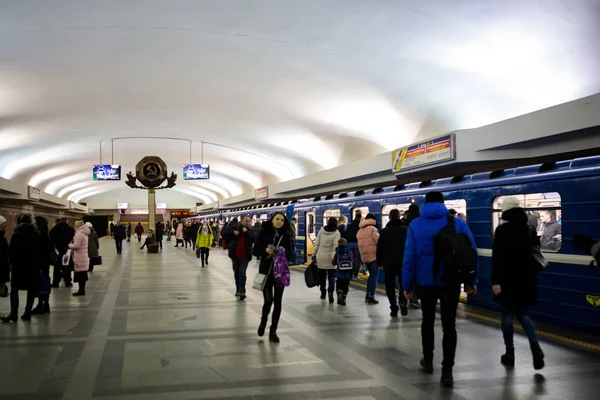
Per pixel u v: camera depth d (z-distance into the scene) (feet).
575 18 27.02
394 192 36.63
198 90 51.65
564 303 21.03
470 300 27.02
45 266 25.38
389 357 16.88
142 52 39.68
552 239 22.07
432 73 38.99
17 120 57.67
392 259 23.72
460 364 15.99
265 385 14.06
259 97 53.67
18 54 37.96
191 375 14.97
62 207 151.84
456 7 28.19
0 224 23.13
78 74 44.70
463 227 14.73
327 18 32.27
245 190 139.13
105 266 53.62
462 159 41.60
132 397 13.10
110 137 80.69
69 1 29.78
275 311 19.20
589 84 31.83
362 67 40.83
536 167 24.03
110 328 21.77
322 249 27.94
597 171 19.83
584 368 15.51
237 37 36.40
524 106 37.81
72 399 12.96
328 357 16.90
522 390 13.58
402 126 51.80
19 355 17.33
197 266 53.67
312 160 78.54
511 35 30.53
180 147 92.79
